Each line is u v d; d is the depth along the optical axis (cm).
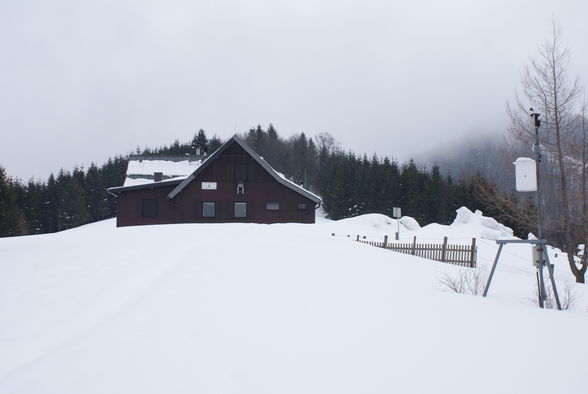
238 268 865
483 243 2750
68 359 418
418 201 6475
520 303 781
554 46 1897
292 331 521
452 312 647
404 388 379
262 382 382
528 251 2525
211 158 3234
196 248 1073
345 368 418
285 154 11725
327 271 916
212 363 419
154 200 3412
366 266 1044
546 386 392
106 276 747
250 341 482
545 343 510
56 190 7769
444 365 434
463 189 5688
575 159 1888
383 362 436
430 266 1229
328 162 9506
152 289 676
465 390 379
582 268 1839
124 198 3409
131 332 495
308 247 1285
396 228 3934
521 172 927
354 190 7469
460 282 926
